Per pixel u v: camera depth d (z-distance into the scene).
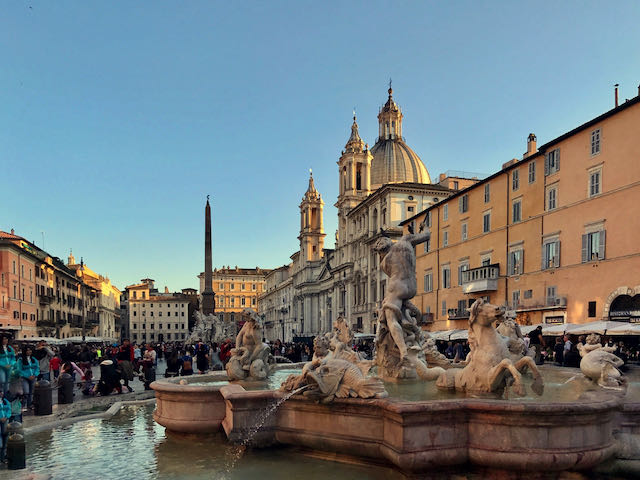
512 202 45.06
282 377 11.95
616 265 33.31
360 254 81.19
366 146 91.44
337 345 8.70
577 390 8.71
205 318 52.03
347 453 7.53
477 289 47.25
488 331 8.23
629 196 32.53
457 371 8.59
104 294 122.38
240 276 189.62
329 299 102.69
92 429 11.82
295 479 6.96
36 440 10.70
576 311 36.62
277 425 8.27
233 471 7.37
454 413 6.58
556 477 6.31
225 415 9.27
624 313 32.56
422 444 6.51
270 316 164.88
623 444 6.91
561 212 38.69
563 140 38.59
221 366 26.08
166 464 8.02
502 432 6.38
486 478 6.45
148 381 20.42
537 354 24.73
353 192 90.06
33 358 14.56
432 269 58.62
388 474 7.01
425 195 71.31
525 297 42.59
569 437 6.29
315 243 125.56
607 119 34.47
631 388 10.39
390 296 11.02
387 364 10.70
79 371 19.62
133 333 162.50
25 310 61.91
